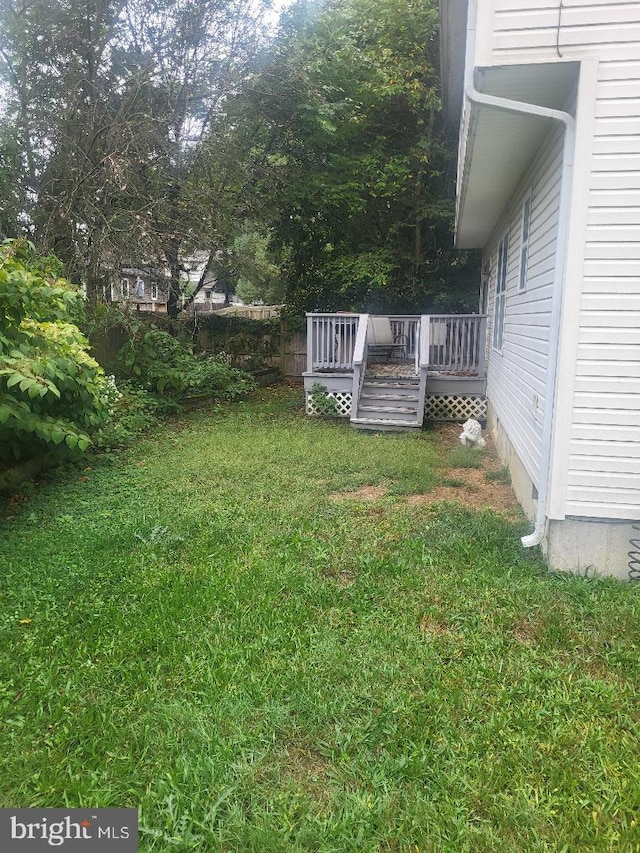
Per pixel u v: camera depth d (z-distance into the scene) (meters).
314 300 14.99
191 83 10.10
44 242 8.77
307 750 2.25
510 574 3.71
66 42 9.26
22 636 2.99
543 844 1.83
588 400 3.59
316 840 1.85
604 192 3.37
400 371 10.74
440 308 14.20
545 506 3.86
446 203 13.35
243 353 15.27
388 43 12.59
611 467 3.63
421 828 1.89
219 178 10.75
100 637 2.97
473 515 4.89
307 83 10.63
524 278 5.48
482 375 9.70
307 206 13.24
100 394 6.63
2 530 4.52
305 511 5.00
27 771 2.14
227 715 2.40
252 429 8.80
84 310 8.55
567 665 2.76
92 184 8.96
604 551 3.73
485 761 2.16
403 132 13.47
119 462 6.67
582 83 3.27
